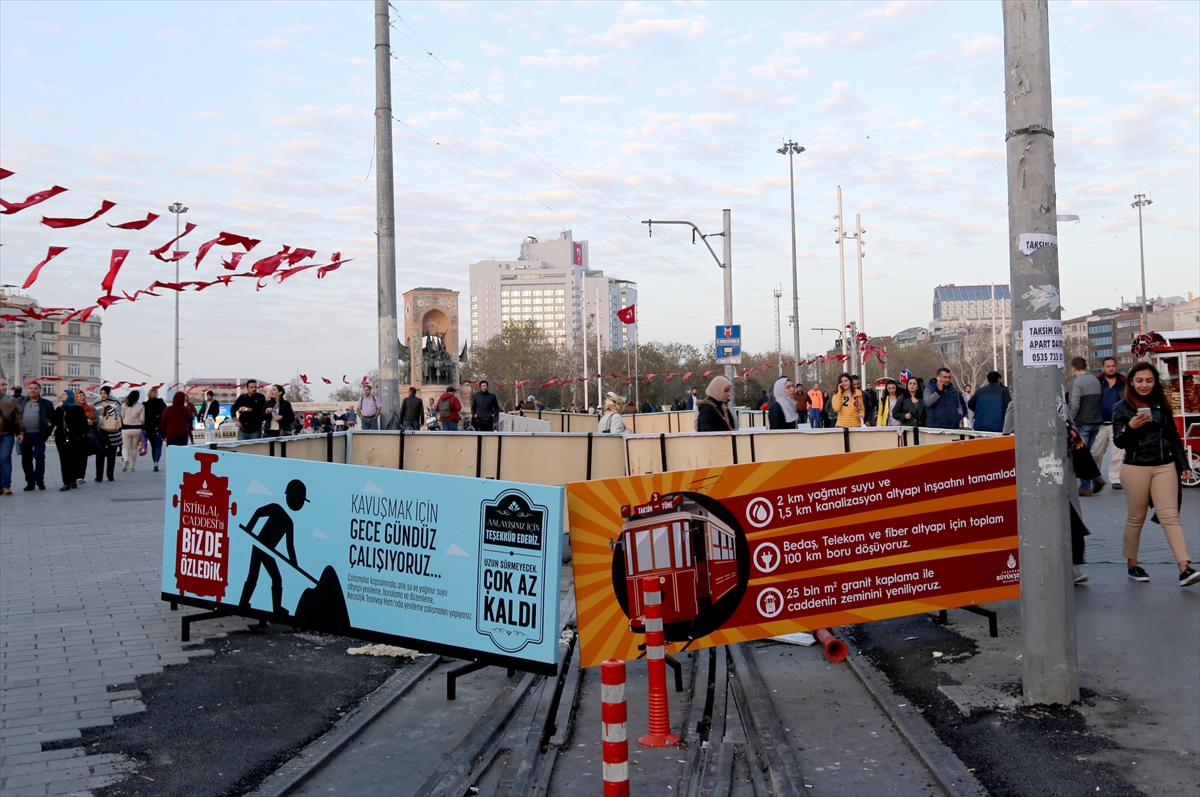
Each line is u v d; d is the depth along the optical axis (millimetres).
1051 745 4602
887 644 6855
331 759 5090
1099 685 5395
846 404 19969
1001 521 6598
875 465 6395
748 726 5426
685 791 4566
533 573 5887
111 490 18094
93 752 4996
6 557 10648
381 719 5750
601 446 11664
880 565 6418
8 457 17078
